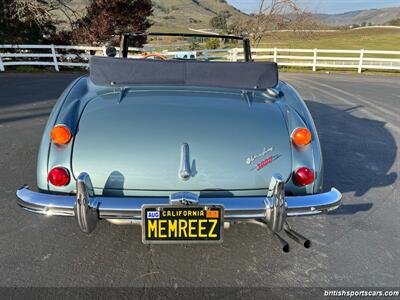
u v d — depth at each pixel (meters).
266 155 2.10
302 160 2.12
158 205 1.91
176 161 2.05
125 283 2.16
